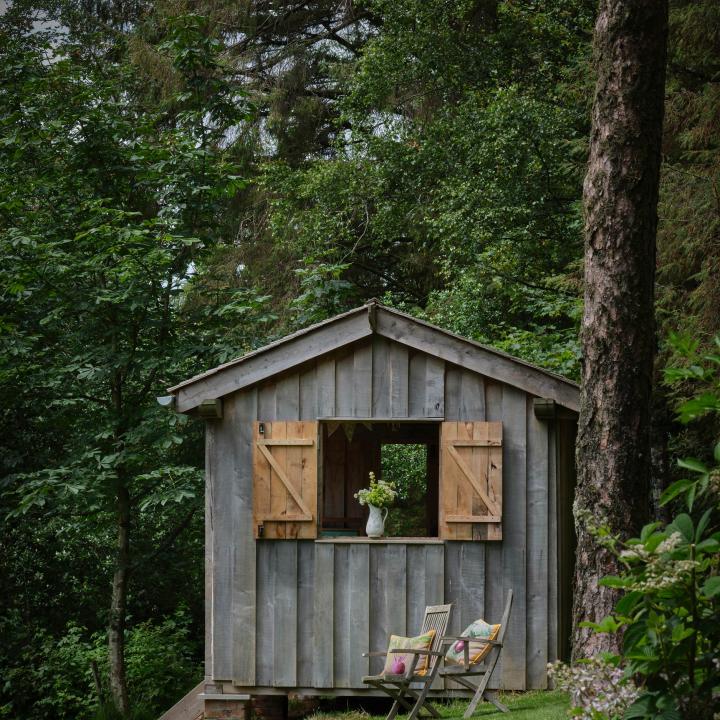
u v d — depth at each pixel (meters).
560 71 19.31
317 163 22.28
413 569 9.73
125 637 15.24
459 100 20.61
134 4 24.52
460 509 9.68
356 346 9.91
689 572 3.83
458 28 21.73
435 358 9.82
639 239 7.84
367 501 9.93
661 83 7.97
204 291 13.61
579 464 7.87
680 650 3.89
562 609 9.66
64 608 15.90
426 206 20.28
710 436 13.28
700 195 12.70
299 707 10.66
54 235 12.77
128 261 11.84
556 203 18.77
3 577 15.20
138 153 12.99
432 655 8.59
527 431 9.73
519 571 9.64
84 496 12.30
